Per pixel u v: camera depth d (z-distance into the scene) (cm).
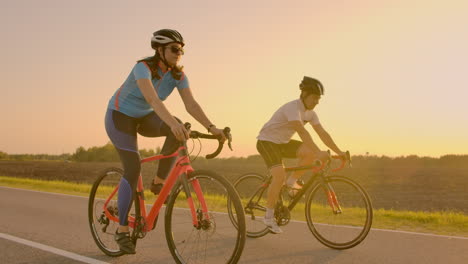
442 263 386
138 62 343
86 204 817
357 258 400
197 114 367
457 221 633
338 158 454
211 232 310
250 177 516
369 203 424
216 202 322
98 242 411
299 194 467
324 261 387
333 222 442
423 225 615
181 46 348
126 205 352
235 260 292
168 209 329
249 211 502
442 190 1959
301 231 537
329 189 446
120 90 357
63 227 550
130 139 355
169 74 356
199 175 315
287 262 383
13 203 828
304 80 457
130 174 351
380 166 4328
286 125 464
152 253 408
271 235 511
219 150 330
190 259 317
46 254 405
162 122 354
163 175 352
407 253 421
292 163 495
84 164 4950
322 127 489
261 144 472
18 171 3238
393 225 615
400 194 1783
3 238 475
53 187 1374
